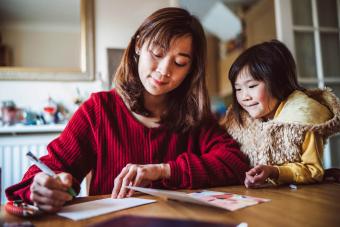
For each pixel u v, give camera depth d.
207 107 1.02
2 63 1.84
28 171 0.74
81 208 0.58
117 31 2.00
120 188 0.71
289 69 1.00
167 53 0.85
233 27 3.59
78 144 0.89
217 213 0.53
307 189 0.76
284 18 2.12
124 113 0.97
